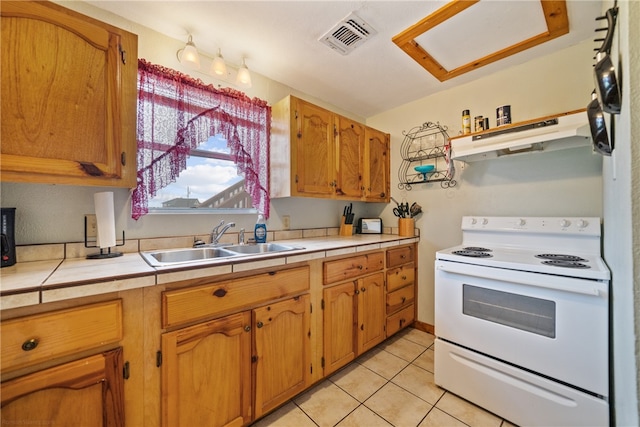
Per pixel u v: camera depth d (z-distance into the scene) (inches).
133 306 37.8
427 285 95.7
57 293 31.8
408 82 85.9
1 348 29.2
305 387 59.0
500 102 78.9
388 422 53.2
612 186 39.7
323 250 62.0
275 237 83.2
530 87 73.4
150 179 58.4
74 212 51.5
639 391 20.7
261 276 51.1
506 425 52.5
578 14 55.9
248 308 49.7
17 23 36.9
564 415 46.9
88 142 42.3
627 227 23.4
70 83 40.8
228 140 71.1
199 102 66.1
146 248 59.5
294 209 89.4
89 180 42.8
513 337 53.1
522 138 63.1
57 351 32.0
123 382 36.7
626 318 26.5
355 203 111.7
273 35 62.9
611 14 30.1
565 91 68.1
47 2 39.0
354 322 71.4
